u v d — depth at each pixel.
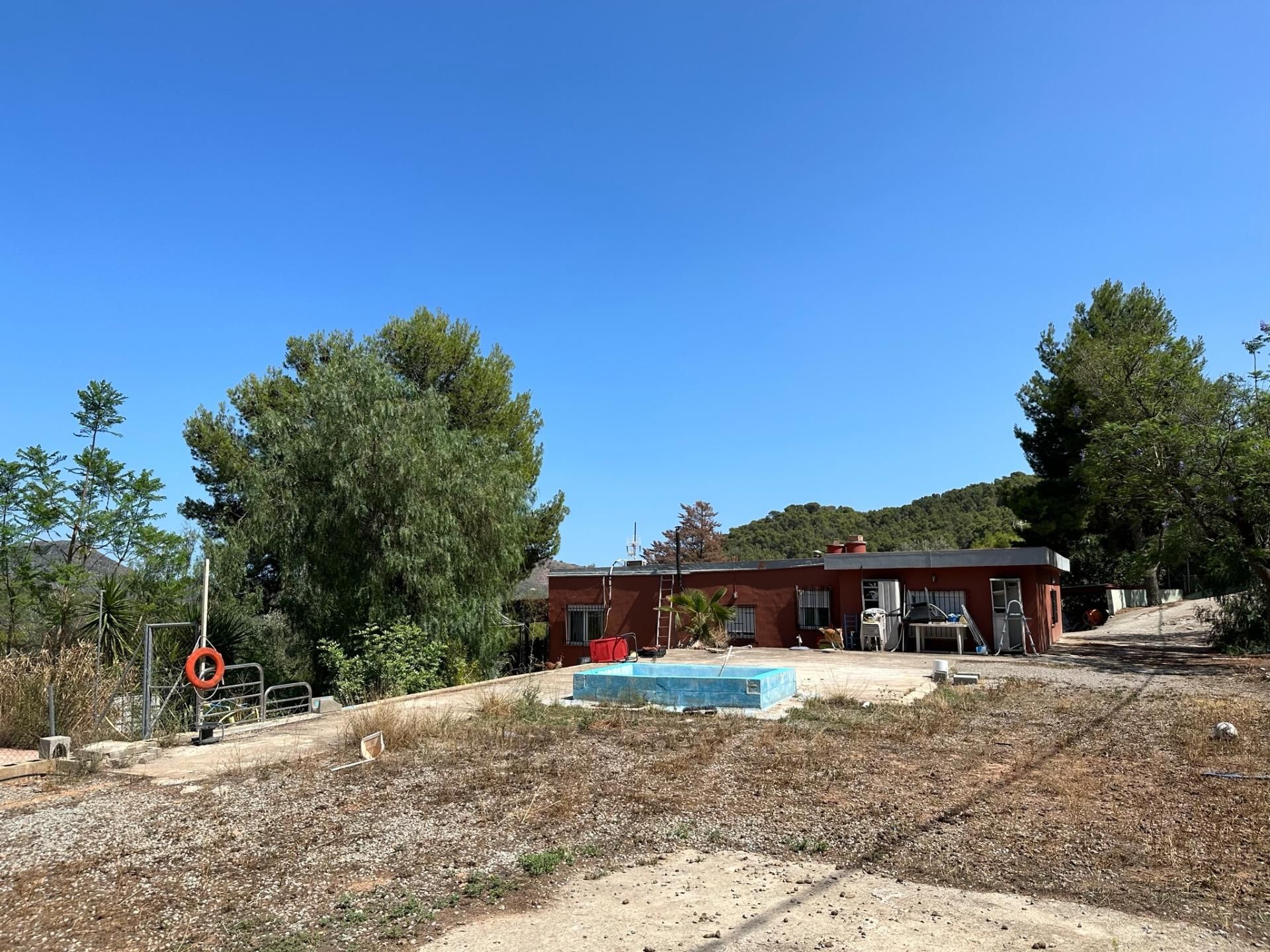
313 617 19.48
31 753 9.57
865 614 22.84
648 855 5.60
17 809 7.12
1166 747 8.84
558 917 4.56
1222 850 5.42
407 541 19.06
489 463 22.28
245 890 5.06
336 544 19.62
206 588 10.79
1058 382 33.72
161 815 6.77
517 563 23.12
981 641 21.77
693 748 9.14
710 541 52.53
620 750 9.13
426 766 8.40
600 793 7.22
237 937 4.36
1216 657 19.75
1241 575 20.98
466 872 5.30
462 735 9.99
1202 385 21.72
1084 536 35.59
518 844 5.86
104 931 4.48
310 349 26.41
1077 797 6.82
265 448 22.14
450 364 26.45
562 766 8.30
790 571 24.73
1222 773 7.52
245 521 20.02
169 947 4.27
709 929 4.34
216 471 25.09
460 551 20.23
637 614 26.97
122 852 5.83
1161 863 5.20
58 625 14.48
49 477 16.75
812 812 6.53
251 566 21.05
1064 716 11.12
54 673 10.34
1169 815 6.22
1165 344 30.50
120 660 12.23
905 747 9.09
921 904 4.63
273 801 7.14
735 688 12.12
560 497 29.34
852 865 5.30
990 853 5.47
